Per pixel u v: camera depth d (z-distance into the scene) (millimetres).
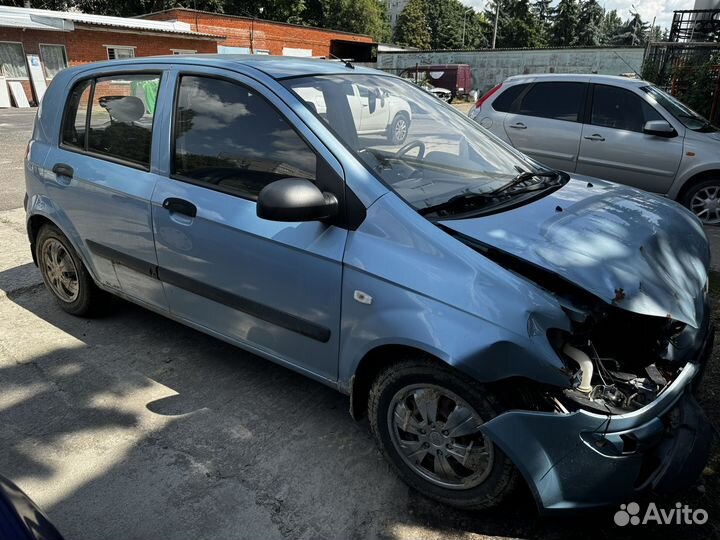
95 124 3422
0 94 21516
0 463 2586
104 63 3459
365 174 2373
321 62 3131
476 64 29875
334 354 2477
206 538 2195
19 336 3715
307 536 2205
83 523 2264
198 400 3059
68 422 2871
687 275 2375
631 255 2266
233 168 2742
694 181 6348
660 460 2008
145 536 2205
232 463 2590
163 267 3074
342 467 2574
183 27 27844
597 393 2016
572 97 6863
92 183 3309
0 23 20859
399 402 2330
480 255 2107
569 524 2271
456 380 2107
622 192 3008
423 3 70562
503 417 2010
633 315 2246
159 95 3049
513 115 7242
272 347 2746
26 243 5438
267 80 2693
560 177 3137
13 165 9422
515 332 1947
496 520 2289
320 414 2949
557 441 1963
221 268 2775
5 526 1455
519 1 70562
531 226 2342
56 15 23734
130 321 3938
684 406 2100
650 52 11242
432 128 3035
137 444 2711
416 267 2154
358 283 2277
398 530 2240
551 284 2100
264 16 42031
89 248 3502
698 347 2365
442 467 2279
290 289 2523
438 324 2068
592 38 74562
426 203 2385
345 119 2666
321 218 2307
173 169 2973
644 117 6457
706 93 9898
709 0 11617
